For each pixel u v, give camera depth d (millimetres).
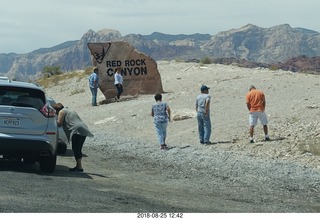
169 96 33906
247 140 21312
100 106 35312
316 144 19531
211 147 20609
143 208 10906
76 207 10383
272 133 21781
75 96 43062
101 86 37406
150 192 13086
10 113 13961
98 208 10484
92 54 37531
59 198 11133
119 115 29875
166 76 44781
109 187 13320
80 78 51000
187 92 34562
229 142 21281
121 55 37812
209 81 39375
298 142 20219
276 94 30484
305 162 18031
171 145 21312
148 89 37906
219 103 29453
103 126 27922
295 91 30891
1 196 10750
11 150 13961
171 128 25141
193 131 23797
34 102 14281
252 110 20875
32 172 14633
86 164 17297
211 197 13016
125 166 17344
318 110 24266
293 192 14211
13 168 15117
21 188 11875
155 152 19969
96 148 21031
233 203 12383
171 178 15531
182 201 12164
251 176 15906
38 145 14078
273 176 15883
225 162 17750
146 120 27797
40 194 11383
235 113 26438
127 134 25266
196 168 17188
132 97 36938
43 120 14250
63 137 18766
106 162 18000
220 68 46531
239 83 35688
